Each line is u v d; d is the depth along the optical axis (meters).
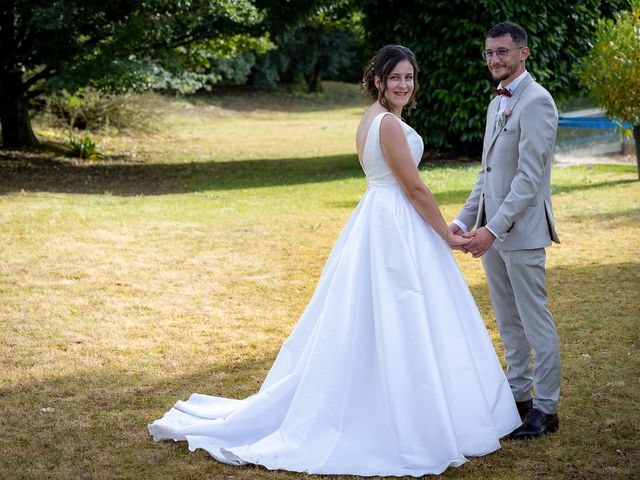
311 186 13.38
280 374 4.00
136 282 7.20
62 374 4.95
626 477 3.46
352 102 42.50
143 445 3.91
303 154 19.31
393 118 3.79
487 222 4.05
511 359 4.20
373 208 3.81
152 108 23.52
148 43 15.98
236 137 24.14
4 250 8.34
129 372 4.99
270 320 6.10
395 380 3.57
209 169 16.44
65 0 14.21
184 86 26.50
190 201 11.86
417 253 3.75
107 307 6.43
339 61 46.28
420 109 15.12
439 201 10.98
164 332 5.81
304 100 42.19
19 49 15.61
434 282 3.72
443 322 3.69
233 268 7.71
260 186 13.59
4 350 5.39
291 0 15.86
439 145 15.71
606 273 7.12
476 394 3.68
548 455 3.69
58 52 14.98
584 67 12.95
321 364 3.71
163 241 8.88
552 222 3.94
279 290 6.94
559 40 14.79
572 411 4.20
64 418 4.26
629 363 4.89
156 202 11.75
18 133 18.19
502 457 3.69
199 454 3.80
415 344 3.58
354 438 3.63
